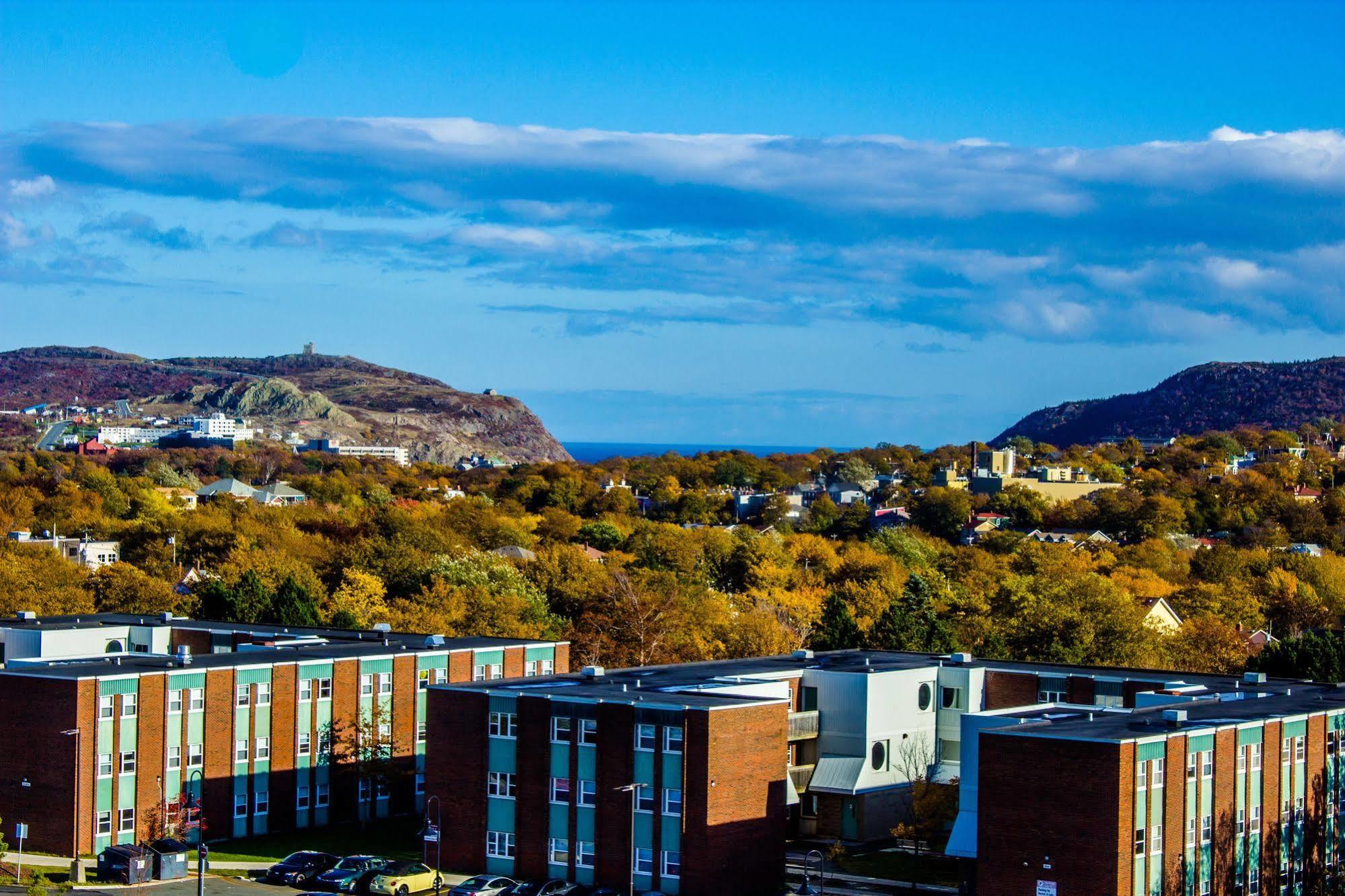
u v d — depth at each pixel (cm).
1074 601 15338
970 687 10306
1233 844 7850
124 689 9300
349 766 10569
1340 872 8506
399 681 10950
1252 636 18375
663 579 19000
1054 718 8081
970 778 7919
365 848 9625
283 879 8481
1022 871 7219
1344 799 8812
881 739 9900
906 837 9125
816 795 9869
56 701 9125
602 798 8425
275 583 18062
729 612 18275
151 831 9406
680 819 8212
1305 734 8444
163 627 12538
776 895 8394
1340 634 17500
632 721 8362
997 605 17288
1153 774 7256
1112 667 10831
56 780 9100
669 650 15075
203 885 7812
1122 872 6988
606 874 8388
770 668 10300
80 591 17775
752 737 8431
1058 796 7125
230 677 9888
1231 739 7838
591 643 15475
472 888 8006
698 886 8119
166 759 9519
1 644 11919
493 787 8812
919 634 14938
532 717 8669
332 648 11175
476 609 16700
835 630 15225
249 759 10006
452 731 8944
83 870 8556
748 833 8375
